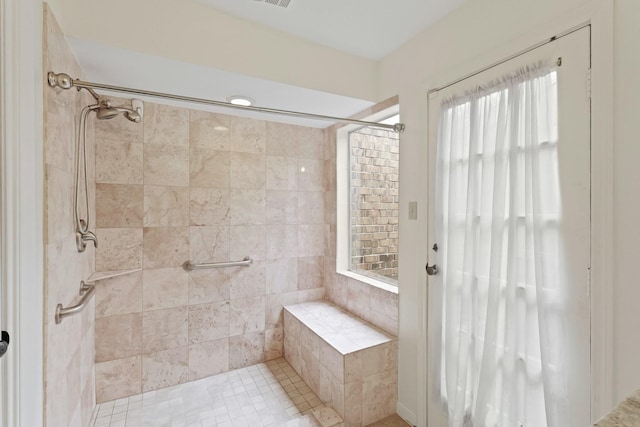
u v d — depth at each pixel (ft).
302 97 6.43
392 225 7.45
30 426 3.19
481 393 4.33
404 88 5.99
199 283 7.19
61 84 3.78
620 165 3.14
